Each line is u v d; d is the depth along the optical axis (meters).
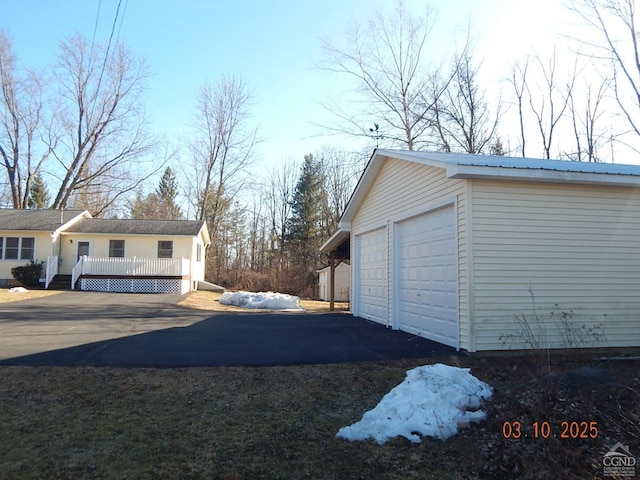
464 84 24.39
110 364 6.72
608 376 5.60
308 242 43.00
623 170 8.34
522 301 7.48
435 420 4.42
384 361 7.09
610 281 7.83
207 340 8.82
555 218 7.73
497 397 5.01
